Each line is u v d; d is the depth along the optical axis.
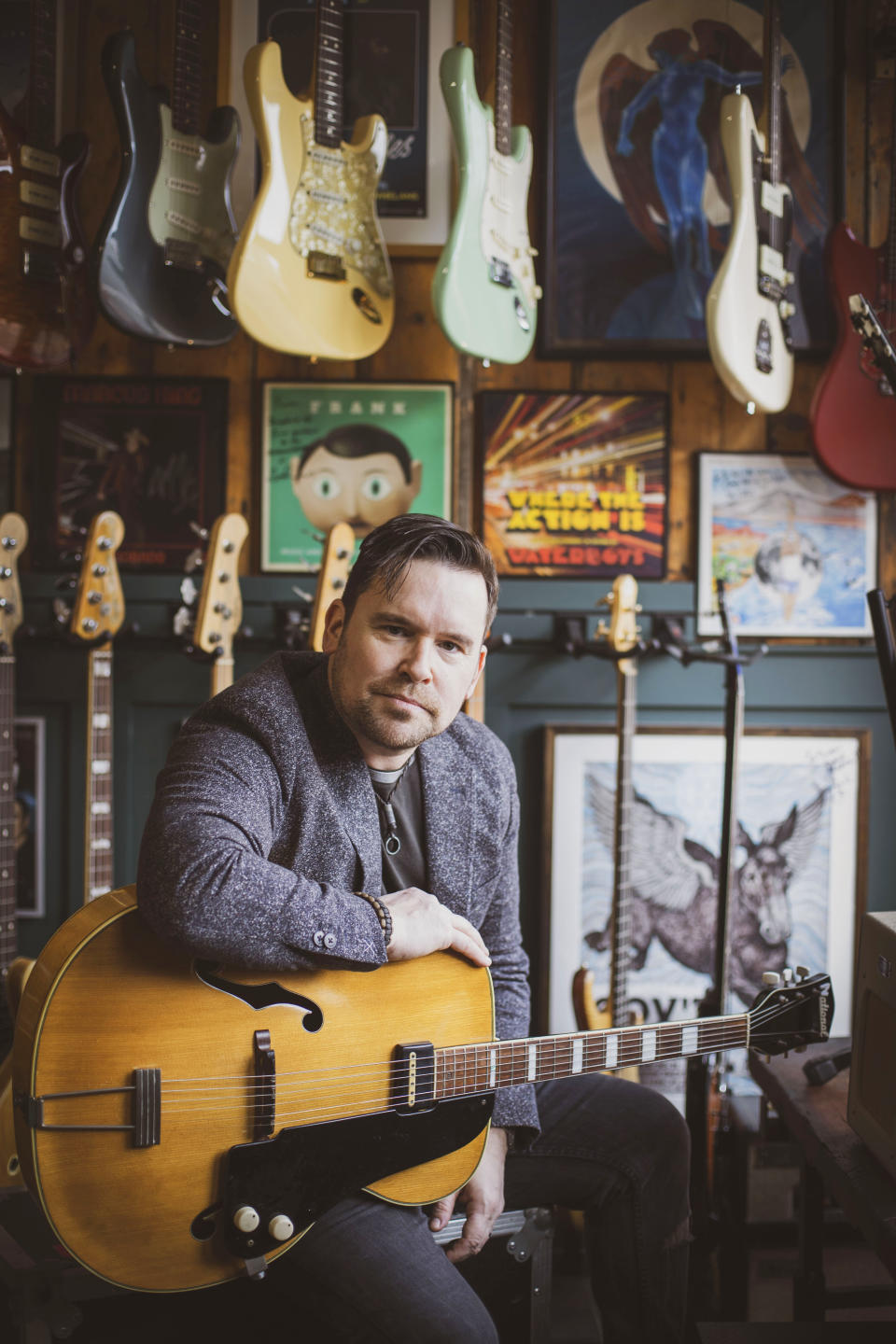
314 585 2.38
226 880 1.18
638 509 2.43
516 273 2.18
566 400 2.41
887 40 2.37
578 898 2.47
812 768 2.48
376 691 1.32
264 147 2.04
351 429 2.40
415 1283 1.27
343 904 1.25
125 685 2.41
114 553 2.29
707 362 2.43
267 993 1.26
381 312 2.15
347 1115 1.31
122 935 1.20
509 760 1.63
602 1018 2.25
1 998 2.05
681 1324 1.64
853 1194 1.32
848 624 2.46
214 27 2.31
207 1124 1.23
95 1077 1.18
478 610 1.34
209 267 2.12
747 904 2.48
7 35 2.27
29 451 2.38
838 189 2.36
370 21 2.32
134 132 2.03
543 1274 1.61
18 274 2.06
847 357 2.27
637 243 2.36
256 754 1.34
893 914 1.42
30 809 2.41
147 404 2.38
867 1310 1.92
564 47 2.34
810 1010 1.58
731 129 2.13
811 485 2.44
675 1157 1.64
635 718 2.44
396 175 2.34
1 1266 1.40
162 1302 1.46
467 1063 1.38
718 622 2.44
